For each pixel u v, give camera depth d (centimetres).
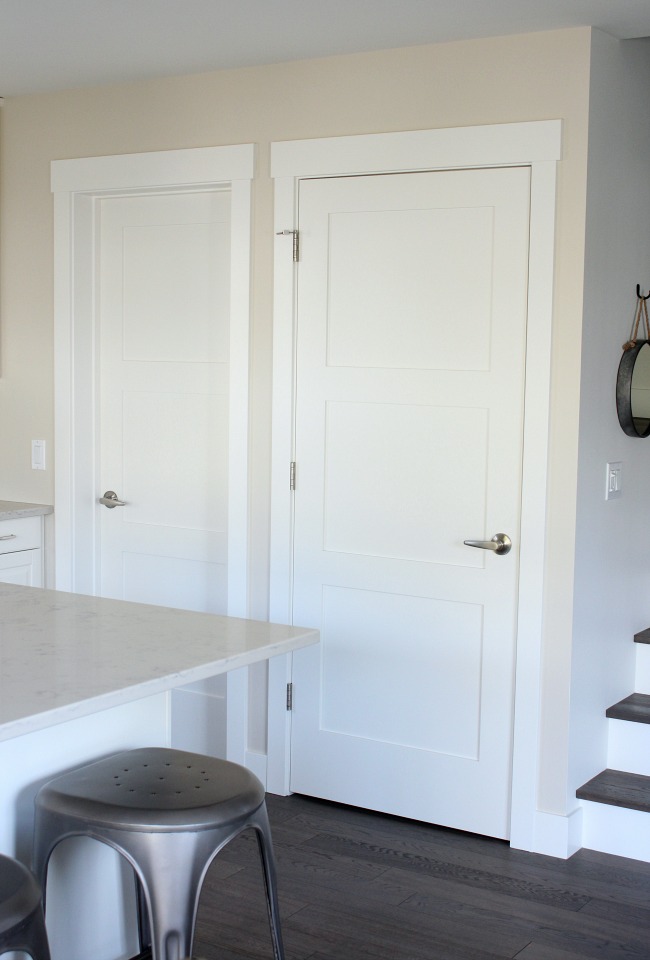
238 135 355
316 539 353
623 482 341
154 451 394
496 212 317
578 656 317
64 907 219
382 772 347
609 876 307
